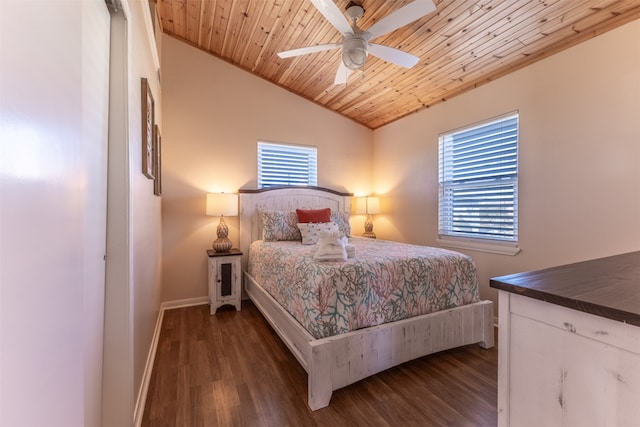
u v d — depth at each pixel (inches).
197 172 134.0
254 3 99.8
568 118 85.5
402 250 97.7
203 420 59.2
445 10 85.5
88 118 41.4
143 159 70.3
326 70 130.7
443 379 73.5
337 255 79.1
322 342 64.2
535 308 31.5
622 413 25.2
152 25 95.7
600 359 26.6
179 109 130.7
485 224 112.7
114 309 51.5
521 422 32.9
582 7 74.0
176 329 105.0
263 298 109.4
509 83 102.0
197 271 134.1
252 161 145.6
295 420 59.3
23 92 20.1
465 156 121.3
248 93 144.7
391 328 73.4
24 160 20.2
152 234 91.4
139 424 57.0
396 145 159.2
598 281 34.0
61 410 25.8
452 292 85.5
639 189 72.1
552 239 89.9
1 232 17.5
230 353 87.0
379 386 70.7
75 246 29.5
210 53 136.8
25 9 20.3
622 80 74.5
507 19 82.9
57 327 25.1
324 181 164.4
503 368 34.4
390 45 104.3
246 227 140.9
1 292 17.5
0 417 17.3
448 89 122.8
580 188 83.0
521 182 98.3
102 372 50.0
